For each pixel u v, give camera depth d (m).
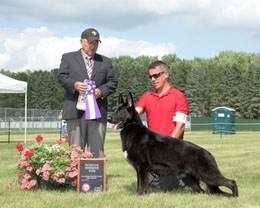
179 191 5.82
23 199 5.05
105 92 5.99
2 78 15.34
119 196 5.27
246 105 59.50
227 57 98.50
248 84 59.75
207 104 66.19
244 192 5.51
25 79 81.19
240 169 8.34
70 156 5.80
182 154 5.05
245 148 14.79
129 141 5.35
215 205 4.63
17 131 34.66
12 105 71.38
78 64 5.99
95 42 5.90
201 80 67.69
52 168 5.56
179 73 68.19
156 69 6.00
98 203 4.77
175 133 5.87
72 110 5.94
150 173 5.83
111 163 9.58
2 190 5.76
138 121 5.43
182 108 5.98
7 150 13.09
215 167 4.98
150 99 6.20
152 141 5.26
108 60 6.27
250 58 93.75
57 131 35.84
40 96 73.19
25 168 5.81
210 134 33.97
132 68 97.75
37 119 39.75
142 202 4.80
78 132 6.07
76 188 5.87
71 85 5.79
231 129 34.00
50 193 5.45
